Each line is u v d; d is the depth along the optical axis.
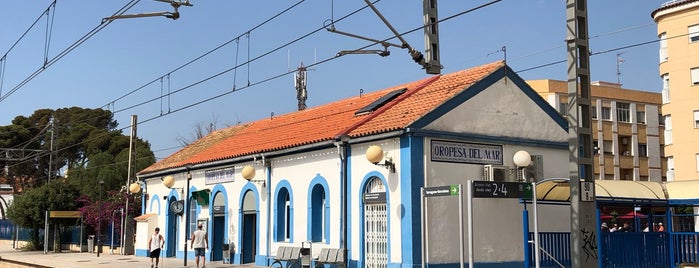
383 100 22.75
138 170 46.09
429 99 20.53
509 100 20.94
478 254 19.30
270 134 26.78
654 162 58.09
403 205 18.61
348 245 20.39
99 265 26.61
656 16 43.00
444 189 15.83
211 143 31.22
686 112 41.09
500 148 20.44
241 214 25.33
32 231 42.53
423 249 17.06
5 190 60.34
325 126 23.48
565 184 18.70
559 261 19.42
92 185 43.69
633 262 18.52
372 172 19.77
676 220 26.55
